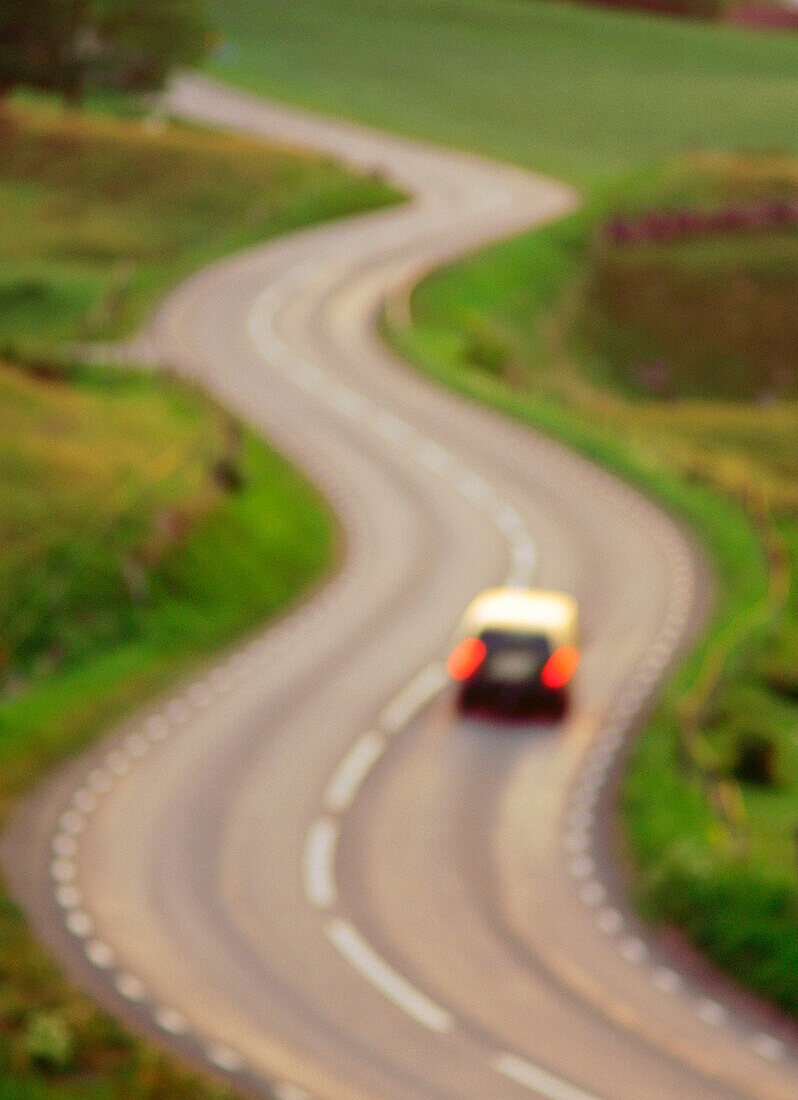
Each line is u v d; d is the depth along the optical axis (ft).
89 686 263.90
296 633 293.64
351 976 159.74
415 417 445.78
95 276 604.90
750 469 449.48
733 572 328.70
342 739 235.81
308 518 359.46
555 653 241.76
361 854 193.67
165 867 189.26
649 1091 134.62
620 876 188.55
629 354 643.45
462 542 347.77
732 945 163.94
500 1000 154.20
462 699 243.40
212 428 403.54
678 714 239.50
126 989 155.53
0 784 215.51
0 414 390.63
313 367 491.72
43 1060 138.92
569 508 374.02
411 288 584.81
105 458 369.30
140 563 309.01
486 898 180.96
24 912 173.88
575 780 218.38
